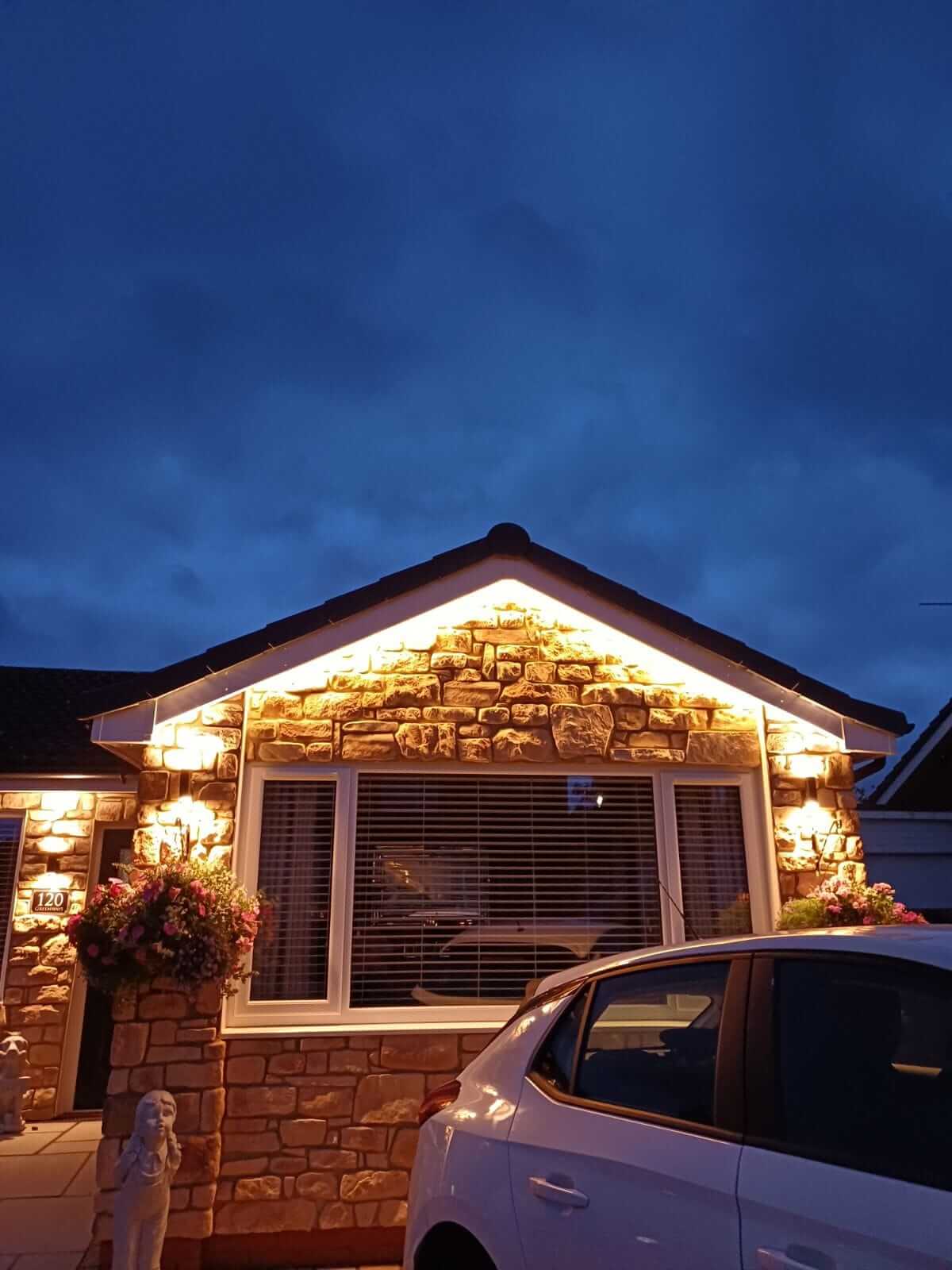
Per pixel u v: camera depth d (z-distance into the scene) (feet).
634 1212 8.36
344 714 22.70
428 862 22.43
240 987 20.97
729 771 23.88
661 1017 9.77
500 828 22.91
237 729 21.95
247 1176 19.69
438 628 23.62
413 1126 20.36
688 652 23.52
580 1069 10.19
